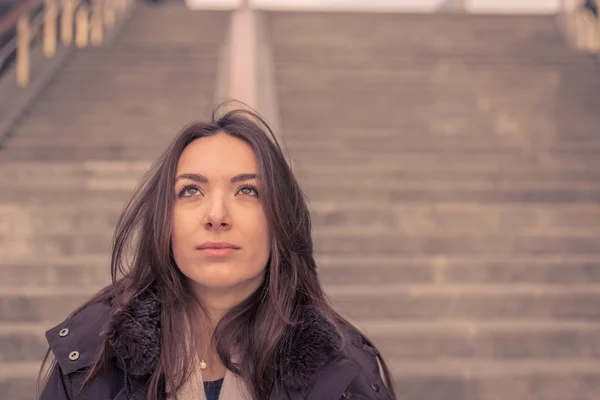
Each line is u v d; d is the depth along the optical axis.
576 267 3.61
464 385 2.85
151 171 1.18
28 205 4.09
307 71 6.65
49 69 6.64
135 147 5.27
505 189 4.39
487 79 6.72
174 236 1.04
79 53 7.25
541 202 4.40
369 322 3.29
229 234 1.02
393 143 5.34
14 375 2.72
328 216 4.00
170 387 1.05
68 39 7.55
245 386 1.07
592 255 3.83
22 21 6.16
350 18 8.65
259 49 6.52
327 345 1.04
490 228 4.04
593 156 5.22
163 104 6.15
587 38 8.20
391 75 6.70
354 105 6.08
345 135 5.43
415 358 3.11
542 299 3.38
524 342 3.14
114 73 6.81
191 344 1.08
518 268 3.61
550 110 6.09
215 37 8.73
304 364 1.02
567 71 6.93
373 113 5.96
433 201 4.38
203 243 1.02
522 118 5.93
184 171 1.06
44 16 7.68
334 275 3.55
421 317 3.36
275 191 1.06
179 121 5.88
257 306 1.10
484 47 8.26
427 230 4.02
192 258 1.03
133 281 1.09
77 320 1.14
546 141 5.58
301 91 6.17
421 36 8.43
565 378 2.87
